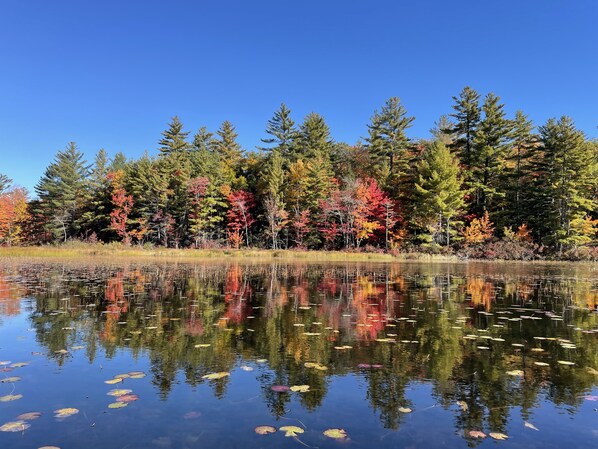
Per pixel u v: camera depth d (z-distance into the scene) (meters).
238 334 6.11
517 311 8.29
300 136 52.78
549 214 35.12
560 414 3.36
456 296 10.54
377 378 4.22
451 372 4.40
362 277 16.23
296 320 7.22
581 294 11.02
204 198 42.91
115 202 44.03
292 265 24.97
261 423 3.16
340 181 49.19
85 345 5.47
